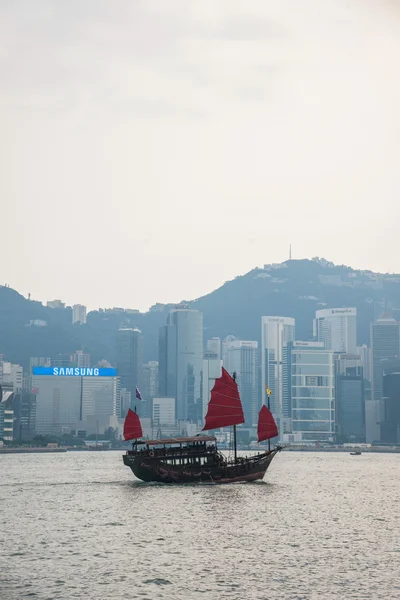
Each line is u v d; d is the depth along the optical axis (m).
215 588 89.12
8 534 127.94
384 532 130.00
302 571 97.38
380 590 88.06
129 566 100.44
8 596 86.12
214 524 139.62
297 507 168.12
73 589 88.88
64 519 147.50
